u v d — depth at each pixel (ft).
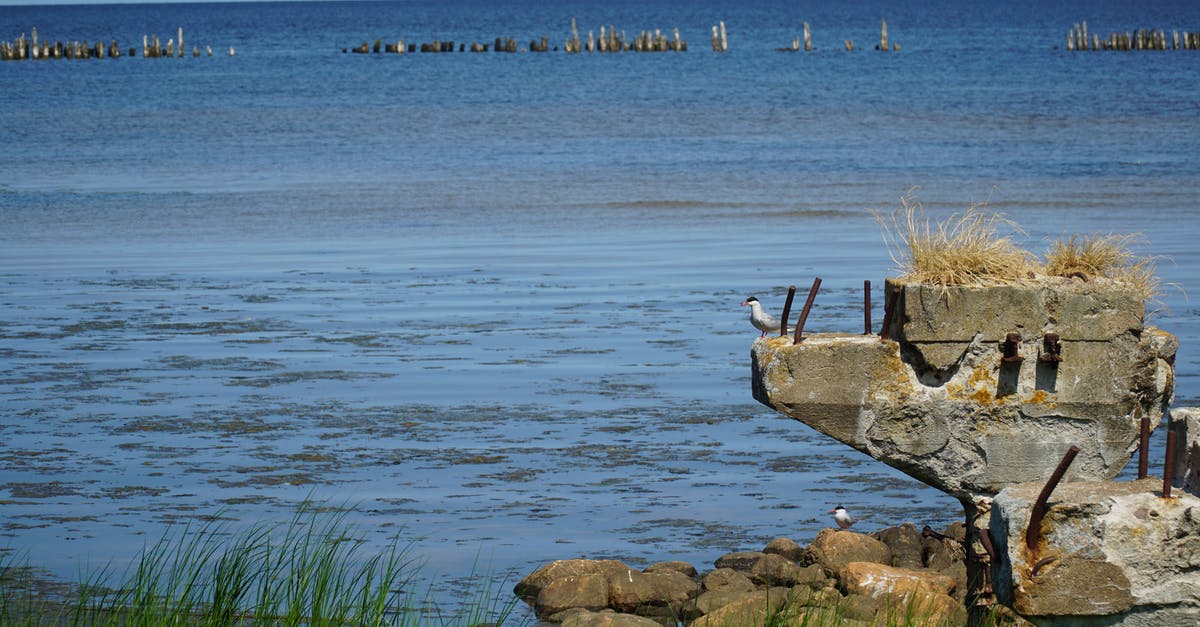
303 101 319.88
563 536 47.62
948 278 39.19
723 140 223.51
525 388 69.05
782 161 191.83
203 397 67.10
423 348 78.79
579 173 179.52
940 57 486.38
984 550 39.65
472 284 100.48
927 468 39.83
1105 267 40.93
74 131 250.98
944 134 230.48
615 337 81.30
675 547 46.80
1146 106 284.20
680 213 141.90
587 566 43.39
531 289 98.02
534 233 129.08
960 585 41.63
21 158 206.08
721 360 75.10
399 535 47.21
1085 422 39.45
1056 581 31.50
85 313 89.35
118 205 150.51
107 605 39.52
